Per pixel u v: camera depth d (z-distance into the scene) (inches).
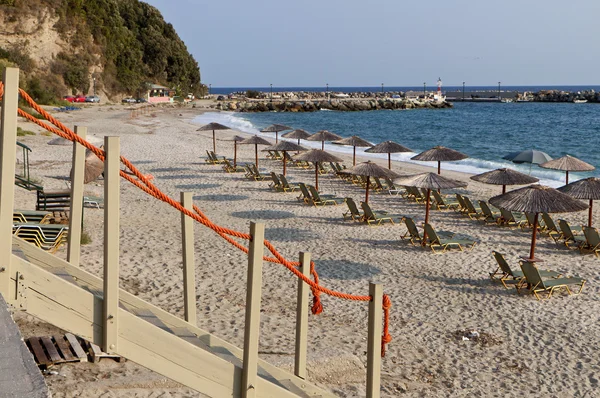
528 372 300.0
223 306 367.9
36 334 282.2
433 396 270.8
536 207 436.5
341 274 452.1
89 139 658.8
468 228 617.9
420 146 1815.9
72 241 227.9
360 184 893.2
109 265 140.1
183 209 162.7
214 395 156.1
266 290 403.5
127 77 3646.7
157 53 4315.9
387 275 452.1
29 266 132.0
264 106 3983.8
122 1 4276.6
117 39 3671.3
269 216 655.1
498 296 410.6
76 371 252.4
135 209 648.4
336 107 4338.1
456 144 1881.2
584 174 1076.5
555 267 479.5
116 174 141.5
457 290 421.4
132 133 1660.9
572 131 2452.0
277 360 276.5
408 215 677.9
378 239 561.6
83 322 139.5
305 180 932.0
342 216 663.1
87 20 3358.8
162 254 474.6
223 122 2450.8
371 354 187.8
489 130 2514.8
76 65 3122.5
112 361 264.7
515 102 5895.7
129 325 143.6
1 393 93.3
